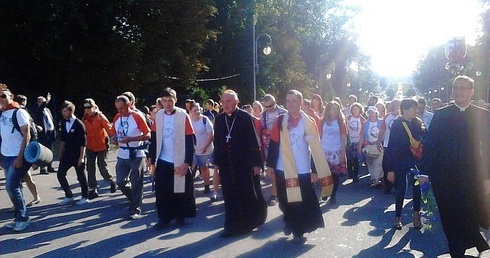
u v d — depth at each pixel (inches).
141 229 332.8
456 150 240.7
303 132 290.7
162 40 1315.2
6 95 324.8
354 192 473.1
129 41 1219.2
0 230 332.5
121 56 1209.4
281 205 298.2
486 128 237.3
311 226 294.2
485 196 240.2
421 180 320.2
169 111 333.4
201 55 1669.5
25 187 495.8
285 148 290.2
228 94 315.0
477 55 2057.1
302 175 291.3
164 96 330.6
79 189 489.7
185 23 1309.1
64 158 412.8
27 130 323.0
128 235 317.7
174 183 332.2
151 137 339.3
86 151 443.8
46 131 597.9
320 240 302.7
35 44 1138.7
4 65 1187.9
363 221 352.5
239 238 307.3
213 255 273.9
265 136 414.9
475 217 243.9
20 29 1141.7
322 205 410.0
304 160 291.6
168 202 335.0
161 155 333.1
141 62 1258.6
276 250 281.9
